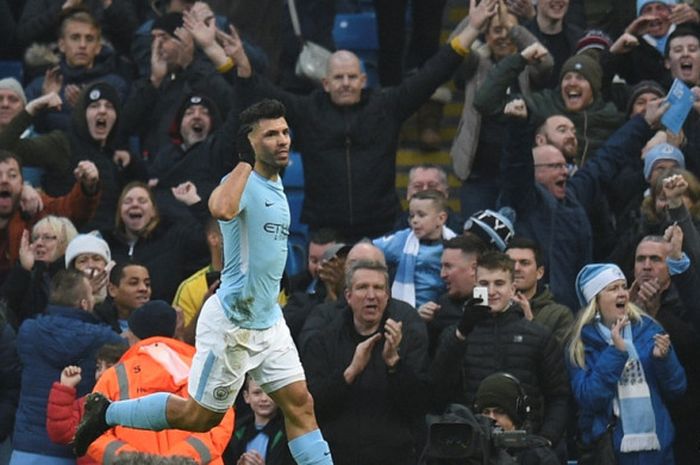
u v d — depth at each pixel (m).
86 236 31.83
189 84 38.78
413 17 41.66
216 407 22.58
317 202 35.38
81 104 36.19
